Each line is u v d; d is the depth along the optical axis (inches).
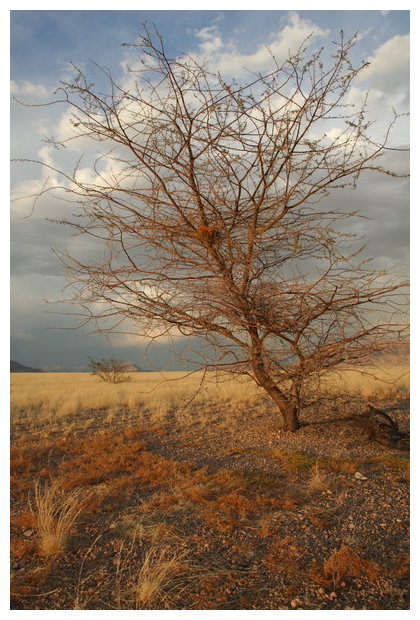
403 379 536.4
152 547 151.6
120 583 135.3
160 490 214.7
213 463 258.5
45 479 241.0
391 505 183.3
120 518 182.9
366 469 231.3
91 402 551.2
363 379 525.0
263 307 227.9
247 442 305.0
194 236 223.9
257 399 510.0
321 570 136.9
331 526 166.7
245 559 146.3
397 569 135.5
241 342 255.4
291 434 312.5
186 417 428.8
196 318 234.1
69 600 127.5
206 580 134.0
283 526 168.1
